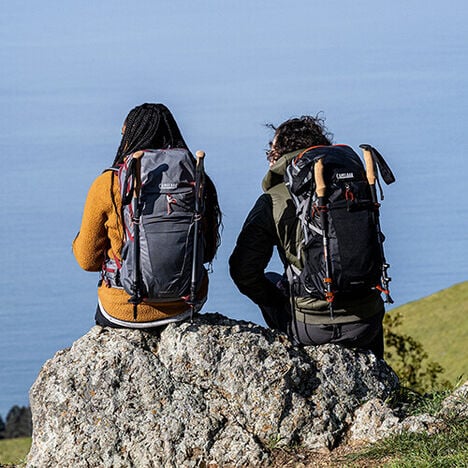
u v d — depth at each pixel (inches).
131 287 283.7
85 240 298.2
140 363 297.0
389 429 291.7
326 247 288.8
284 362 302.8
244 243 311.6
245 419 293.4
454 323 2012.8
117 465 280.8
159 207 279.3
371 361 320.5
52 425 291.1
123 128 307.0
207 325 306.5
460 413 297.7
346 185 291.7
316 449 291.3
